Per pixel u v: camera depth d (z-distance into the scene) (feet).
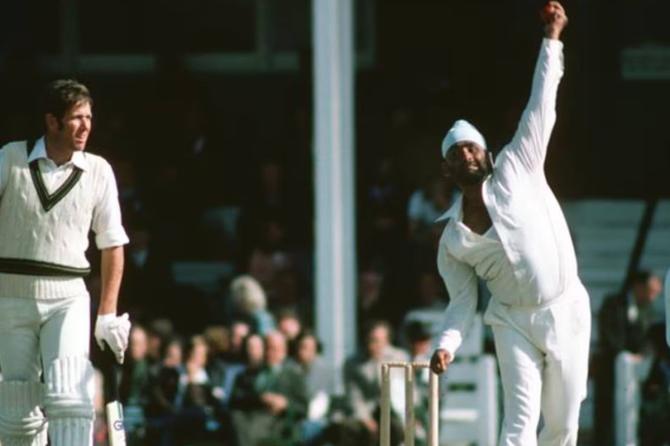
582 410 227.81
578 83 263.49
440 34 267.80
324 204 226.38
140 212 244.01
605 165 262.47
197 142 257.34
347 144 227.81
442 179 240.32
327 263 225.97
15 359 127.24
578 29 264.31
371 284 239.71
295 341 221.46
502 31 265.75
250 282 229.04
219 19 281.33
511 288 128.98
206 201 254.27
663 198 258.57
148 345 217.15
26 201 124.98
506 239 127.75
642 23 264.52
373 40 268.82
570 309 129.29
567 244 129.18
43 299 126.31
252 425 214.28
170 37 281.13
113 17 283.38
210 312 240.32
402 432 209.46
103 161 127.34
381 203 249.96
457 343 130.62
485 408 220.43
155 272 240.73
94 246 226.58
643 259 250.78
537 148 128.67
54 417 126.11
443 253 130.82
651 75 263.70
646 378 211.41
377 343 214.48
